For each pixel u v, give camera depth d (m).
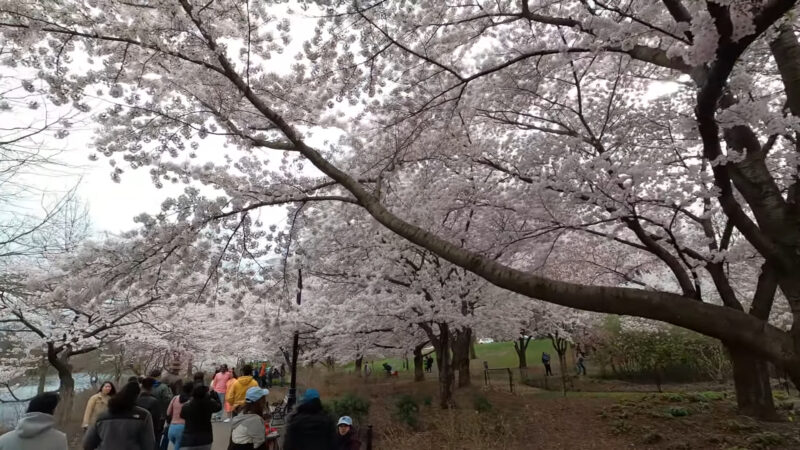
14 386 14.51
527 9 5.75
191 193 5.66
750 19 2.99
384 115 7.66
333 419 4.45
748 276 12.09
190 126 5.95
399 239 9.38
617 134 8.55
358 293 12.17
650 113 8.63
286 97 6.55
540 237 9.02
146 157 6.09
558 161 7.82
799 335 3.47
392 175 7.70
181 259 6.34
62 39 5.02
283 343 14.65
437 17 6.11
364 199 5.10
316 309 11.70
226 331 19.23
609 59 8.73
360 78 6.42
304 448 4.20
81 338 12.07
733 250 6.60
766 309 7.75
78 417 12.12
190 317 17.30
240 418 4.92
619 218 5.93
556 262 12.64
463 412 10.23
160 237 5.63
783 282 4.24
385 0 5.33
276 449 6.87
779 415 8.48
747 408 8.63
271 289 7.32
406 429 9.54
